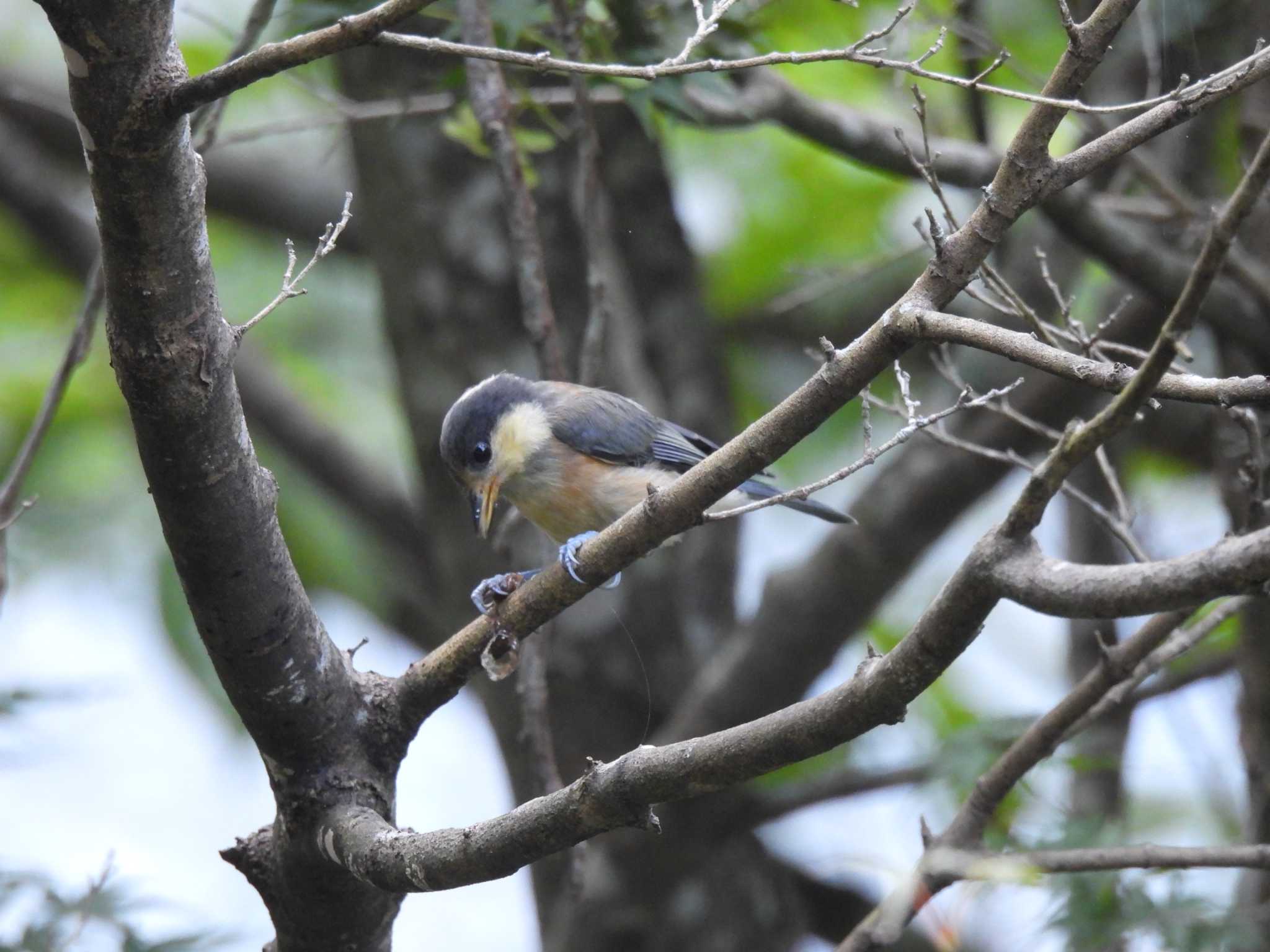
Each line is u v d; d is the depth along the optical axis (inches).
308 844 261.3
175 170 208.8
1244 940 341.1
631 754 217.9
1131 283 423.8
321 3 360.8
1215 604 440.8
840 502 657.0
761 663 473.1
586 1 360.5
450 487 487.8
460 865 230.1
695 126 411.8
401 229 485.7
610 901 489.1
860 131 425.7
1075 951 343.6
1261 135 406.9
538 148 404.5
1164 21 362.3
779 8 531.2
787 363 676.7
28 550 599.5
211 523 238.2
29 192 616.4
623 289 538.9
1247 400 185.9
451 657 266.5
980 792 320.8
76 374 621.0
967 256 217.6
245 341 600.1
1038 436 461.4
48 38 695.7
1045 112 211.2
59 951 330.0
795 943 522.3
